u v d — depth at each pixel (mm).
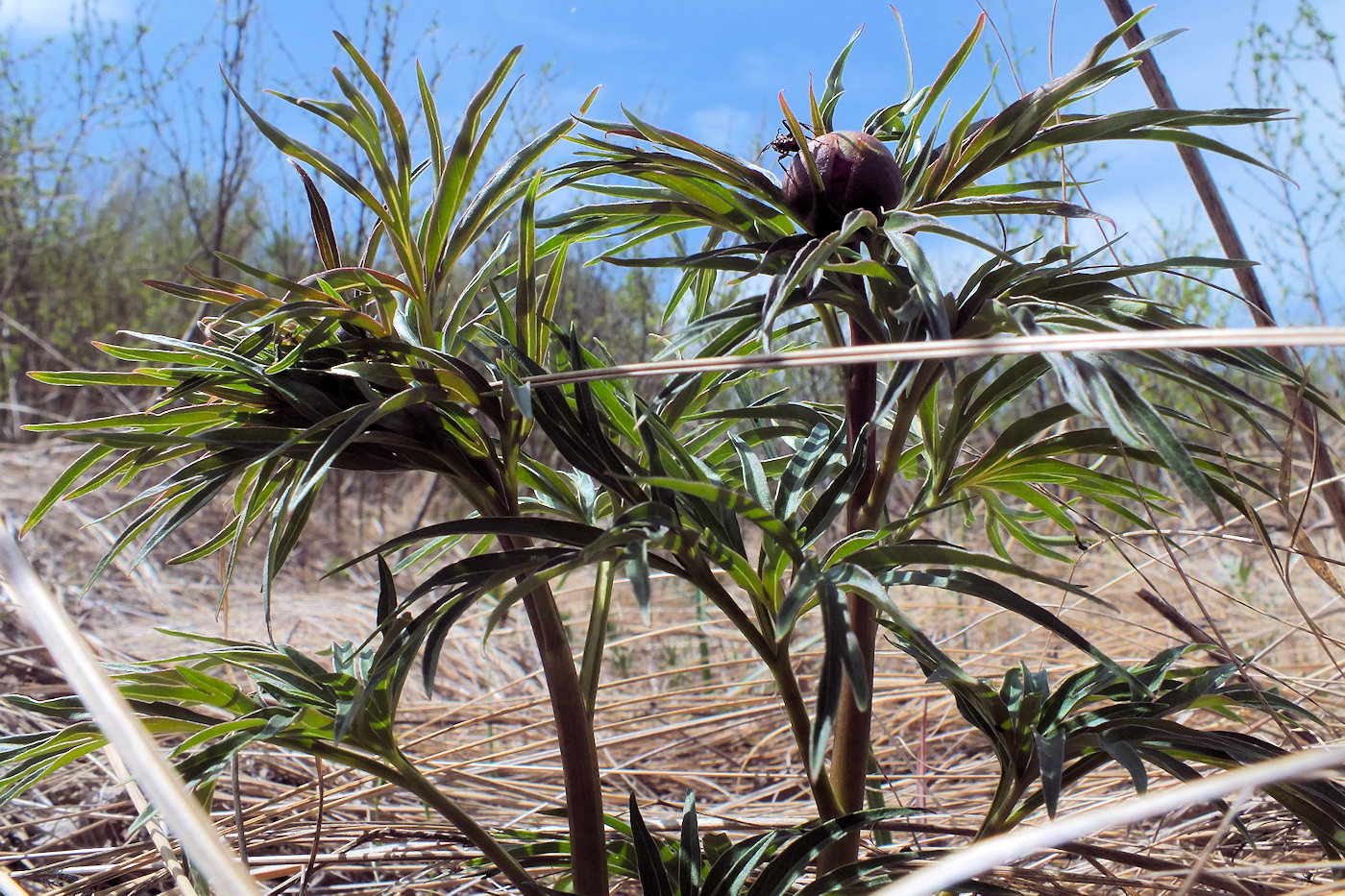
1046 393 3449
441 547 1118
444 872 1249
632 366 749
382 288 809
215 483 755
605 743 1735
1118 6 1187
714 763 2033
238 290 808
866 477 866
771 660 808
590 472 797
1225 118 745
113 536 3381
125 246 5898
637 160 835
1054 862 1275
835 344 887
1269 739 1568
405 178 808
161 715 788
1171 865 1021
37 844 1377
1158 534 886
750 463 857
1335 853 823
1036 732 757
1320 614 1714
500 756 1740
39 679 2072
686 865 879
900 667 2502
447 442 822
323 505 4754
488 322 1006
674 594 3334
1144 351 687
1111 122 760
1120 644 2301
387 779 820
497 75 794
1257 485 848
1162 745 774
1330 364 2473
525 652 2883
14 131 4789
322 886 1309
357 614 3141
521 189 912
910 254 688
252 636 2781
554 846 966
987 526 1121
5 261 4957
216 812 1367
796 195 804
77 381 775
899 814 792
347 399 813
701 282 1028
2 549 593
